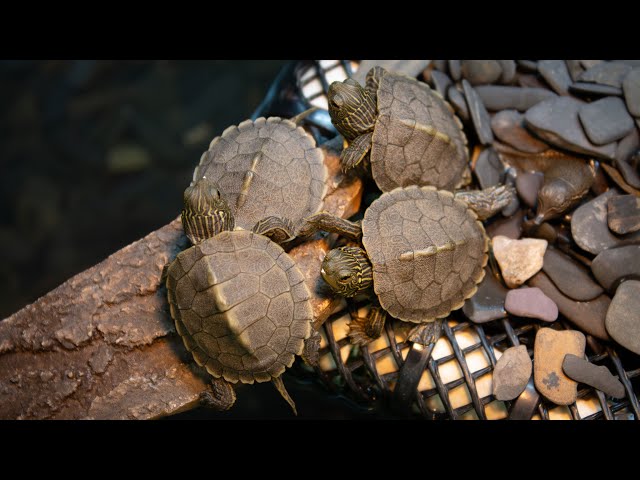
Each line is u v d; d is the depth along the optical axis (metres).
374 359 0.23
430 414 0.23
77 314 0.23
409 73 0.26
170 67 0.45
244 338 0.21
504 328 0.23
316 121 0.25
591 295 0.23
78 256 0.43
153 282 0.23
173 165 0.45
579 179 0.24
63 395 0.22
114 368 0.22
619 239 0.24
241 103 0.45
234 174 0.23
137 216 0.44
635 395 0.23
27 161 0.45
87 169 0.45
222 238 0.21
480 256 0.23
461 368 0.23
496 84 0.26
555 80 0.25
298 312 0.21
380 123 0.23
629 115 0.24
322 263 0.22
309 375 0.24
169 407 0.22
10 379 0.22
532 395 0.23
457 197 0.24
